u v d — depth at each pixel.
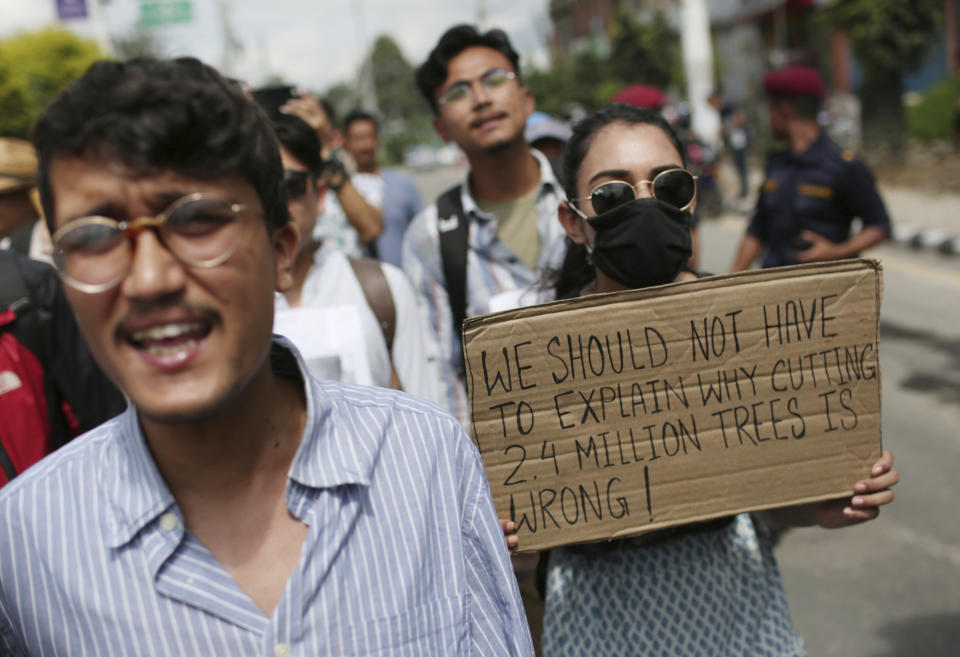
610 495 1.79
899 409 5.54
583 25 47.31
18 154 3.32
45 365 2.35
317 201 2.73
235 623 1.11
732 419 1.83
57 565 1.12
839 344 1.87
